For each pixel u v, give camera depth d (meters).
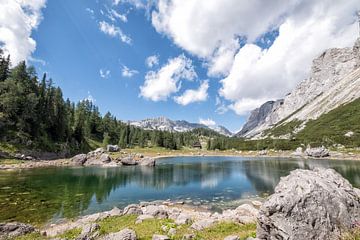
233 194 44.41
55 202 36.50
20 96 101.88
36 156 94.69
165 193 45.50
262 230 15.04
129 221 23.55
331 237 13.02
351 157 115.62
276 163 98.56
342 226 13.45
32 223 26.80
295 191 14.68
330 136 174.00
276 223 13.88
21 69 112.81
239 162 107.50
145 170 78.31
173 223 22.09
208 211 33.53
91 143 154.88
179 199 40.91
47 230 23.19
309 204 13.98
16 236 18.84
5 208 32.28
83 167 84.19
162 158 138.88
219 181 58.03
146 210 28.55
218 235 18.27
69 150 118.81
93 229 19.48
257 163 100.62
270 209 14.27
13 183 50.03
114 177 63.00
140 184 54.44
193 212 31.38
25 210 31.78
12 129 94.94
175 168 84.50
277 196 14.73
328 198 14.43
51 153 104.69
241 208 29.66
